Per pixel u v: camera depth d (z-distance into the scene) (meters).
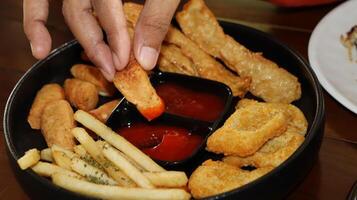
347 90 0.64
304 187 0.57
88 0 0.57
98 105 0.67
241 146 0.56
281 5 0.76
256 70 0.66
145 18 0.55
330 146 0.60
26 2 0.60
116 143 0.57
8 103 0.63
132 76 0.58
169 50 0.68
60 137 0.60
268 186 0.52
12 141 0.58
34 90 0.67
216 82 0.64
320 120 0.56
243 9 0.78
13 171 0.57
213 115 0.63
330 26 0.71
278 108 0.60
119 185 0.55
